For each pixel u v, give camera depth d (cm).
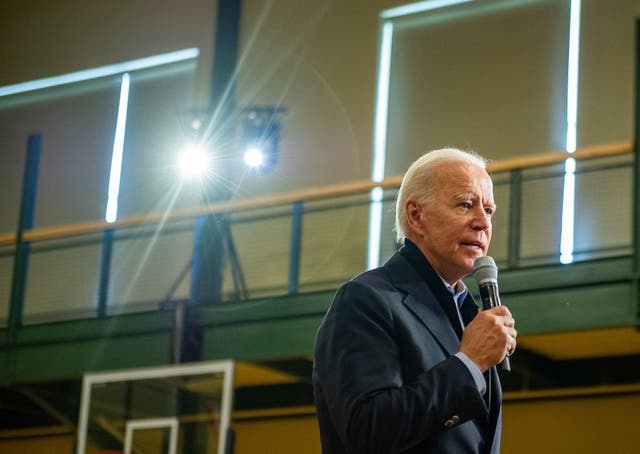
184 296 1097
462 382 226
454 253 254
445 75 1043
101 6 1252
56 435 1145
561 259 930
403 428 221
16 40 1289
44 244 1184
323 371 238
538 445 936
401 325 242
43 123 1240
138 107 1191
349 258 1031
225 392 904
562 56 989
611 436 909
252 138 1059
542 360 923
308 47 1119
